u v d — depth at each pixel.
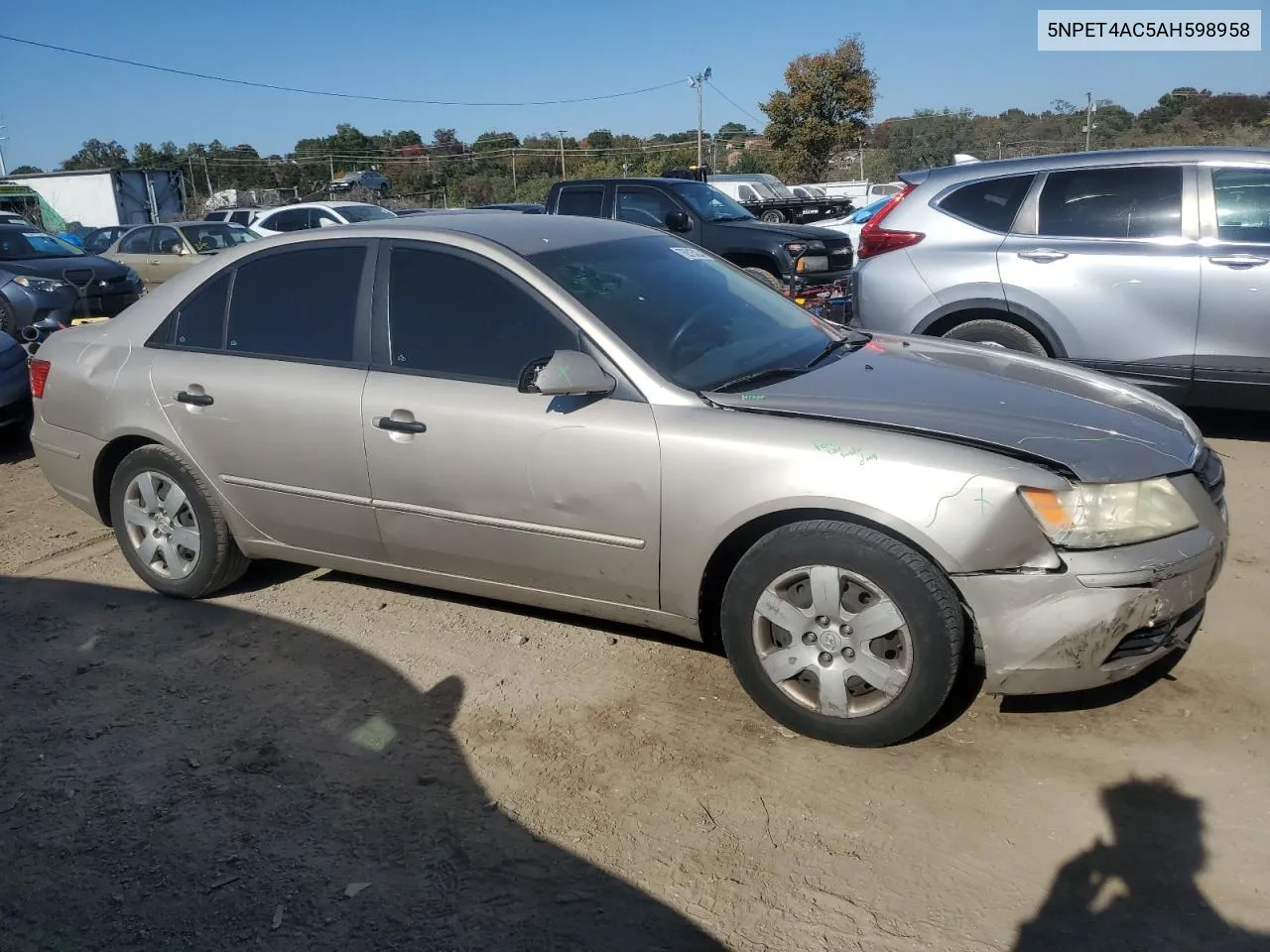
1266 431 6.73
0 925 2.76
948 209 6.81
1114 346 6.29
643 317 3.84
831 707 3.33
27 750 3.58
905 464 3.11
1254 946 2.50
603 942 2.62
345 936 2.67
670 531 3.46
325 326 4.21
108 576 5.12
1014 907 2.67
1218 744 3.29
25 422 7.68
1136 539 3.07
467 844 3.01
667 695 3.77
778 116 37.41
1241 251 5.93
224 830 3.11
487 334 3.87
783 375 3.78
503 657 4.11
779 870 2.85
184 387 4.44
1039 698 3.60
